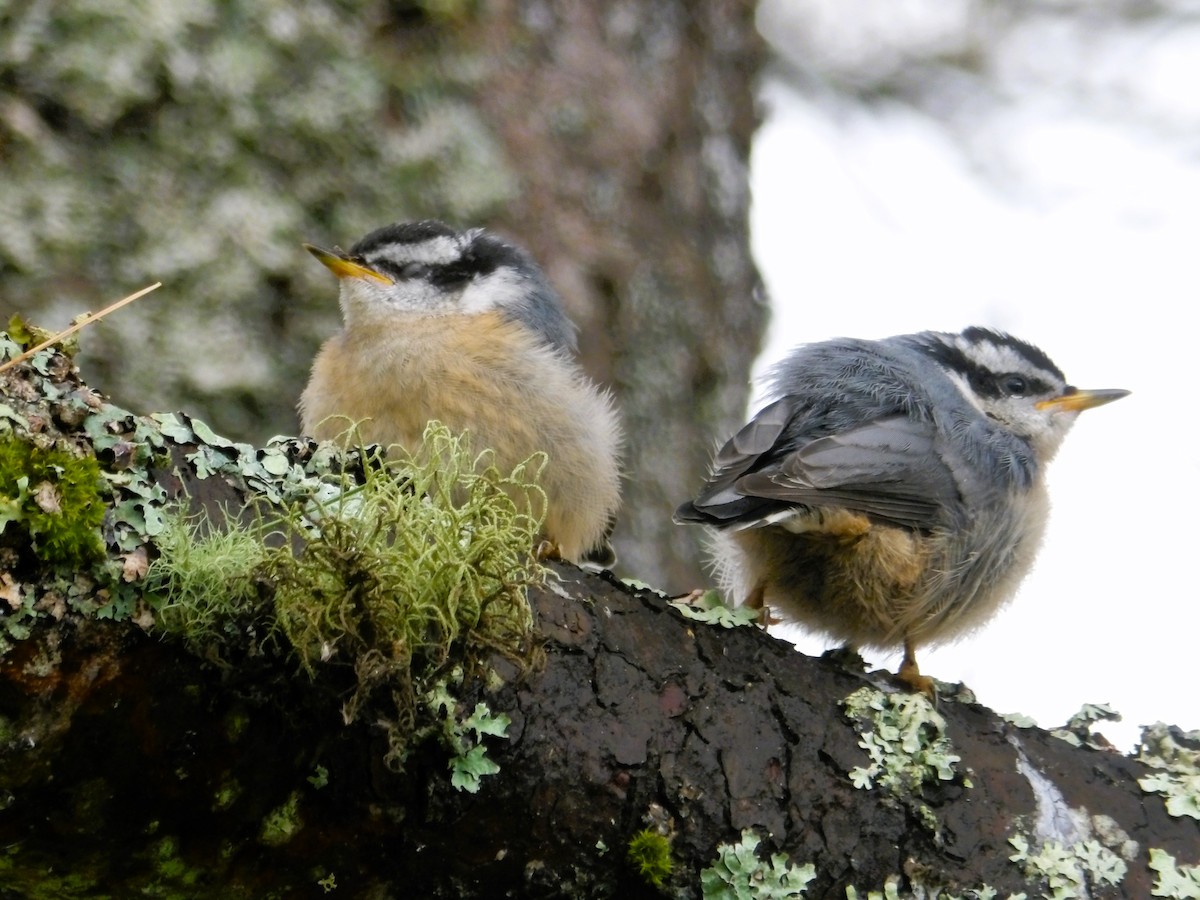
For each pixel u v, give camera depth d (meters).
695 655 6.68
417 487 5.92
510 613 5.85
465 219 10.80
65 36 10.38
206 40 10.61
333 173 10.72
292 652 5.63
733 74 12.18
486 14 11.14
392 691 5.64
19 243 10.09
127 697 5.57
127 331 10.20
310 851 5.96
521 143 11.08
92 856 5.86
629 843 6.25
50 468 5.42
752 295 11.98
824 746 6.63
